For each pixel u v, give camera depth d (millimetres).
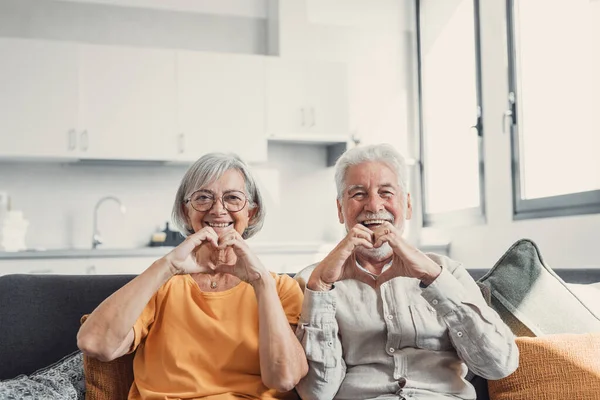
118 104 4461
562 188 3732
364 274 1833
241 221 1837
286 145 5164
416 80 5375
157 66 4535
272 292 1682
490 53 4309
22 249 4430
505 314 1963
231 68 4680
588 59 3490
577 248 3477
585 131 3529
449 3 4938
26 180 4664
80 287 1887
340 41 5250
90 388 1711
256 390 1693
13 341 1808
